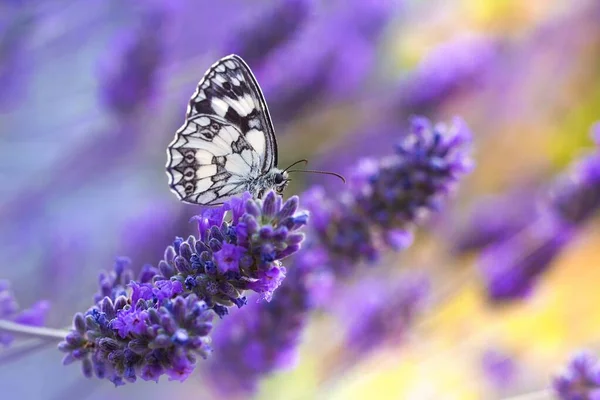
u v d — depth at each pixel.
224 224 0.38
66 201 0.52
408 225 0.45
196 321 0.36
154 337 0.36
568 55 0.72
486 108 0.69
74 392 0.50
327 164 0.55
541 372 0.66
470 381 0.62
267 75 0.51
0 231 0.51
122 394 0.53
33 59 0.52
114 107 0.50
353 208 0.45
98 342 0.37
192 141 0.41
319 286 0.45
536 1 0.73
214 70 0.40
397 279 0.53
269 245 0.37
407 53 0.66
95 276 0.51
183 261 0.38
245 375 0.46
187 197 0.41
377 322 0.52
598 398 0.46
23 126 0.52
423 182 0.44
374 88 0.57
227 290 0.37
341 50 0.53
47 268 0.51
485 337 0.61
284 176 0.42
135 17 0.52
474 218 0.54
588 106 0.72
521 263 0.52
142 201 0.53
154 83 0.50
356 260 0.46
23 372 0.52
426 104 0.56
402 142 0.45
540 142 0.71
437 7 0.68
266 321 0.46
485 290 0.52
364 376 0.59
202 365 0.47
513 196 0.60
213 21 0.55
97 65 0.50
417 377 0.61
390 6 0.58
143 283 0.38
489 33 0.69
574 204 0.51
